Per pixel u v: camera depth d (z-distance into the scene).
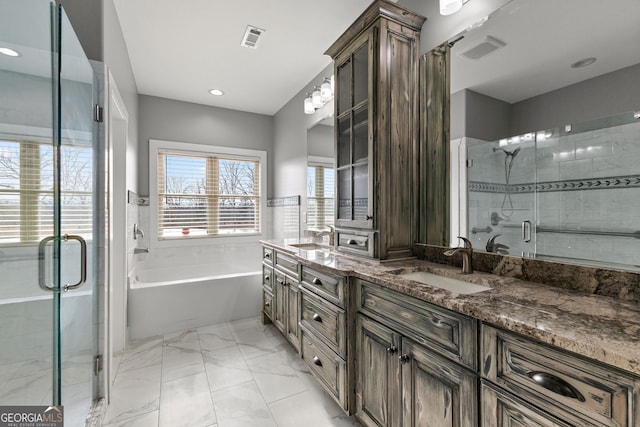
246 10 2.05
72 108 1.34
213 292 2.88
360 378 1.45
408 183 1.80
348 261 1.76
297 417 1.59
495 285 1.20
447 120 1.64
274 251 2.57
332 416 1.60
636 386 0.59
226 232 4.00
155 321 2.62
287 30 2.28
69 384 1.33
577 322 0.78
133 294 2.55
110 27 1.88
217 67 2.85
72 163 1.35
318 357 1.76
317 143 2.99
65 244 1.27
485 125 1.43
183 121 3.71
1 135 0.94
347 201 2.06
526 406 0.78
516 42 1.31
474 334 0.91
